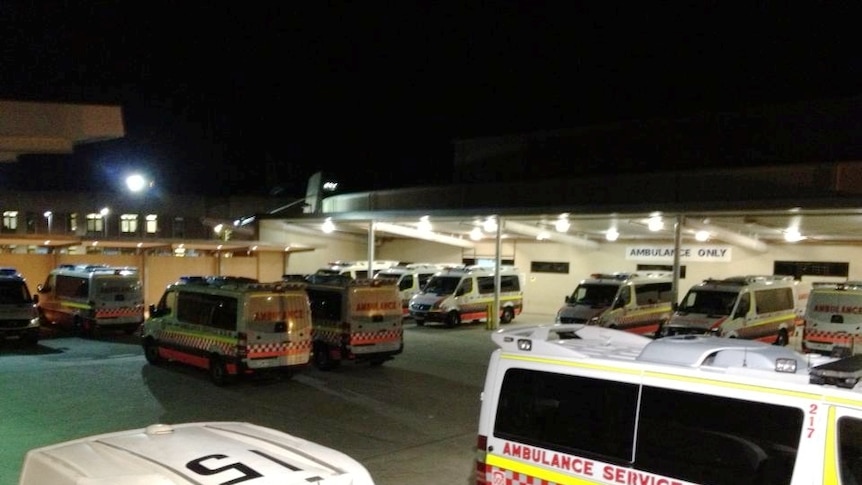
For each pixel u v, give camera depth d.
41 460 3.71
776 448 4.56
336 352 16.97
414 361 18.84
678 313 20.70
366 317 17.11
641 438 5.23
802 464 4.42
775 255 27.62
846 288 17.80
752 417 4.71
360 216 27.78
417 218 26.23
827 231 23.27
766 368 5.25
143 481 3.28
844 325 17.58
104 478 3.29
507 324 28.45
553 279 34.53
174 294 16.77
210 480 3.37
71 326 23.80
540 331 6.66
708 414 4.93
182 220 39.06
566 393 5.75
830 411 4.39
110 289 22.86
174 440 4.07
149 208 38.06
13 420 11.65
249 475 3.47
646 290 24.86
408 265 32.84
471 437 11.14
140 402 13.23
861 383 4.51
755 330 20.77
